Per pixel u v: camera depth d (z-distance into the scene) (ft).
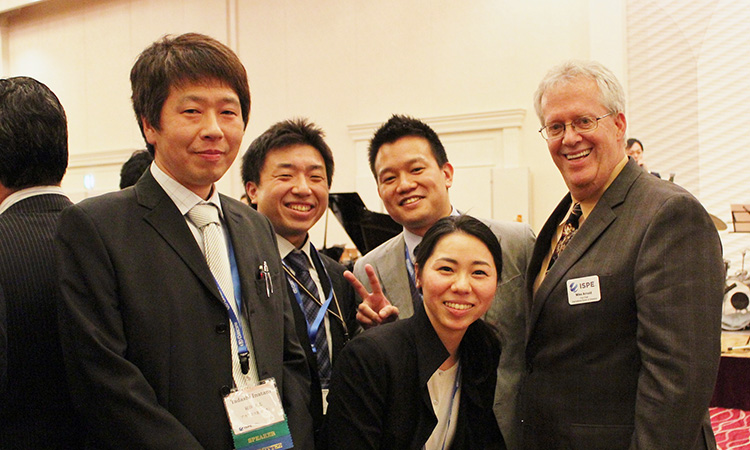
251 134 28.48
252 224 5.59
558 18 21.72
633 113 21.04
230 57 4.92
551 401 5.81
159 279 4.54
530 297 6.59
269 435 4.67
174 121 4.67
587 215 6.13
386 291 7.30
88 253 4.40
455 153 23.40
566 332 5.71
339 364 5.67
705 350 4.91
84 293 4.35
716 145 20.30
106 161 32.63
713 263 5.08
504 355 6.95
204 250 4.92
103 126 33.19
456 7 23.58
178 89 4.67
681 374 4.86
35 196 5.17
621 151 5.98
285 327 5.52
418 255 5.82
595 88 5.73
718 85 20.17
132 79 4.91
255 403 4.71
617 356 5.43
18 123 5.01
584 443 5.49
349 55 25.98
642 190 5.61
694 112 20.43
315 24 26.73
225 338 4.71
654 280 5.10
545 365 5.93
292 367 5.43
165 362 4.41
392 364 5.52
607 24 20.76
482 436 5.87
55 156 5.24
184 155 4.71
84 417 4.36
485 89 23.07
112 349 4.27
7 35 36.52
